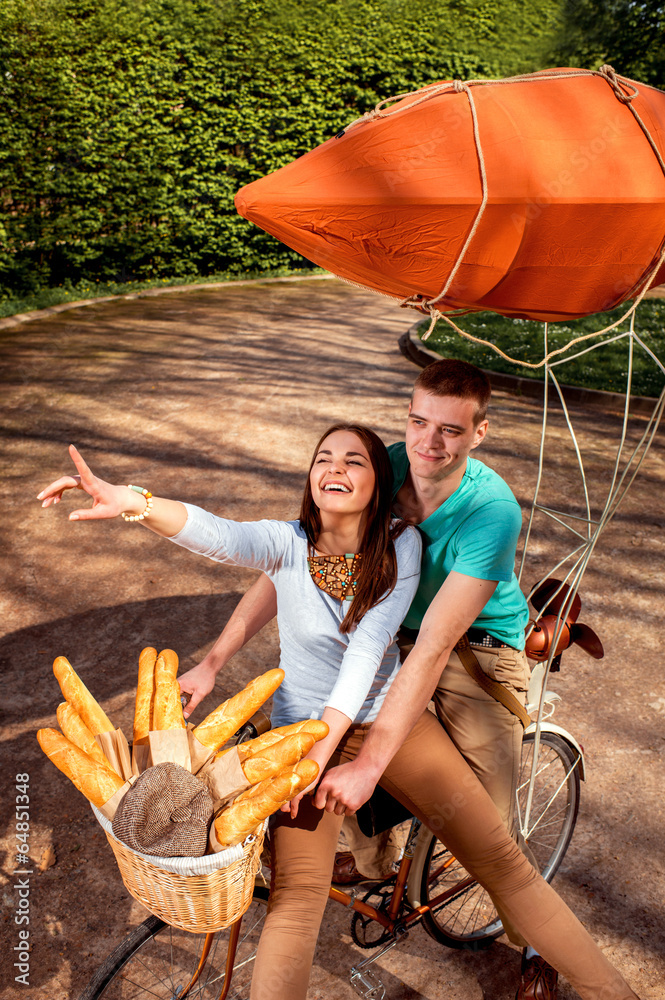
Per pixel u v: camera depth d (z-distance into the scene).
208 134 13.94
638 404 7.81
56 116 12.04
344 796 1.65
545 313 1.75
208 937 2.08
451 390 1.82
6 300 11.94
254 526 1.89
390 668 1.99
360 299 13.81
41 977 2.35
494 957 2.51
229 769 1.49
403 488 2.05
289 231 1.50
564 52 14.75
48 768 3.15
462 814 1.94
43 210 12.63
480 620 2.09
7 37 11.41
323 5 14.27
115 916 2.56
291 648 1.94
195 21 13.20
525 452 6.57
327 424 7.09
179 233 14.48
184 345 9.93
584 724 3.44
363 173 1.45
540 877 2.02
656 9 13.49
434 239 1.48
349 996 2.33
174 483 5.78
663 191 1.59
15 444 6.46
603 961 2.01
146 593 4.41
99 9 12.19
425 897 2.35
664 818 2.97
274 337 10.55
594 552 4.95
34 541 4.94
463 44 15.30
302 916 1.71
